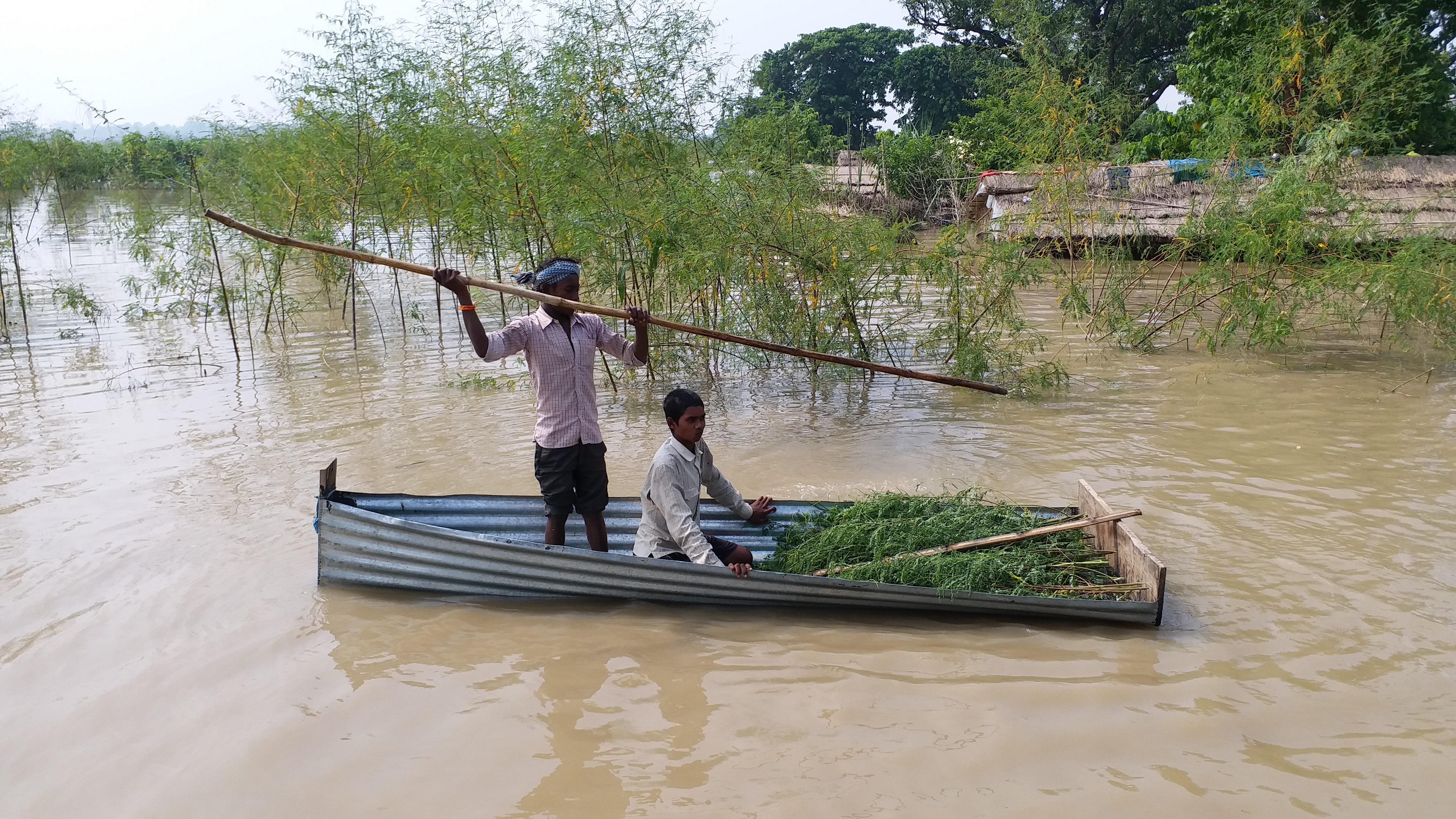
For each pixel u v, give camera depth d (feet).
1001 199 54.24
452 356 34.83
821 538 16.92
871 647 14.58
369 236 43.47
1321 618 15.11
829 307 30.96
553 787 11.36
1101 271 46.83
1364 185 47.06
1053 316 41.06
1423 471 21.58
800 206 29.89
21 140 63.00
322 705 13.10
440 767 11.77
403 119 39.91
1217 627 14.92
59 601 16.06
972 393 29.55
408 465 23.16
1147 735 12.12
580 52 32.63
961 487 21.45
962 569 15.55
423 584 16.40
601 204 29.68
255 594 16.38
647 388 30.48
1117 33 97.09
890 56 137.28
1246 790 11.05
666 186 30.71
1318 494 20.35
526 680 13.74
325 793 11.28
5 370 32.73
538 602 16.22
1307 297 34.01
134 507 20.25
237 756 11.94
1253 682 13.32
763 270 30.32
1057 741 12.03
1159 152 68.13
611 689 13.52
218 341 37.65
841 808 10.88
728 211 28.99
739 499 17.79
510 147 31.63
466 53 34.73
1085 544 17.17
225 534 18.86
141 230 42.93
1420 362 31.78
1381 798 10.88
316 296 46.98
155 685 13.56
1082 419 26.35
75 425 26.30
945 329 31.91
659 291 31.71
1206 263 36.99
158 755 12.00
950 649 14.46
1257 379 30.12
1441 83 56.13
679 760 11.86
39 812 10.96
